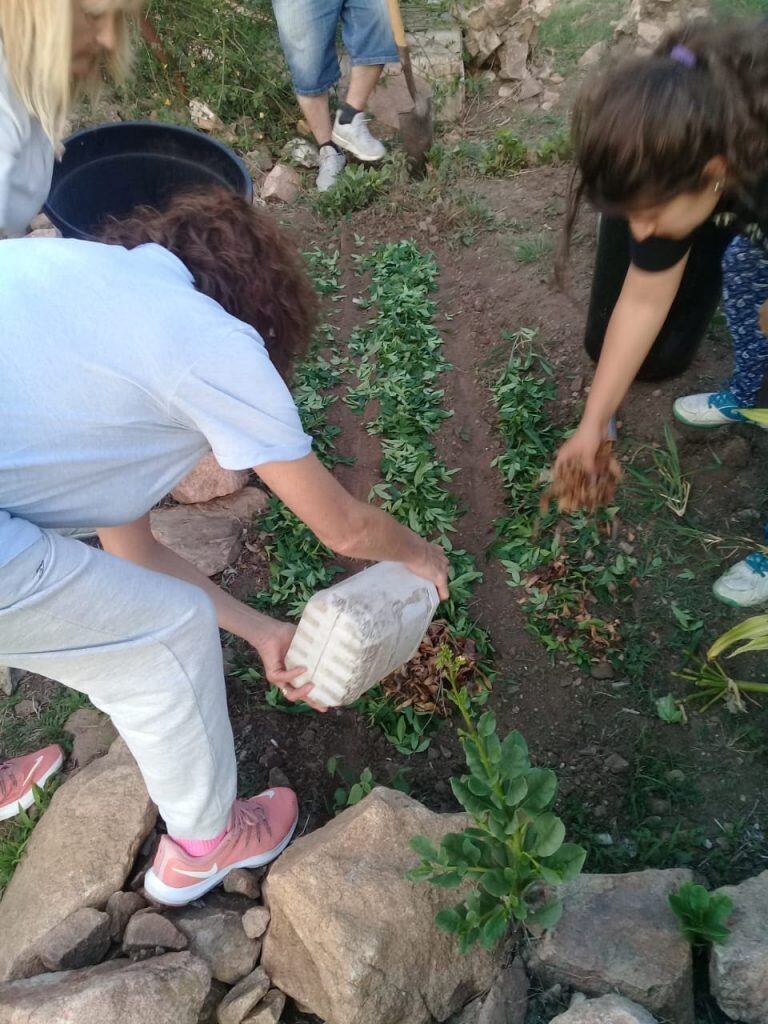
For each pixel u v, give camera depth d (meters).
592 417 2.27
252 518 3.21
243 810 2.11
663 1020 1.75
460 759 2.53
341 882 1.87
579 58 5.61
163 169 3.71
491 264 4.30
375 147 4.99
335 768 2.47
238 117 5.46
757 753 2.40
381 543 1.81
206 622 1.68
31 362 1.36
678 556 2.93
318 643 1.87
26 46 1.71
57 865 2.12
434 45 5.63
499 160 4.85
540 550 2.99
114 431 1.45
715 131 1.67
